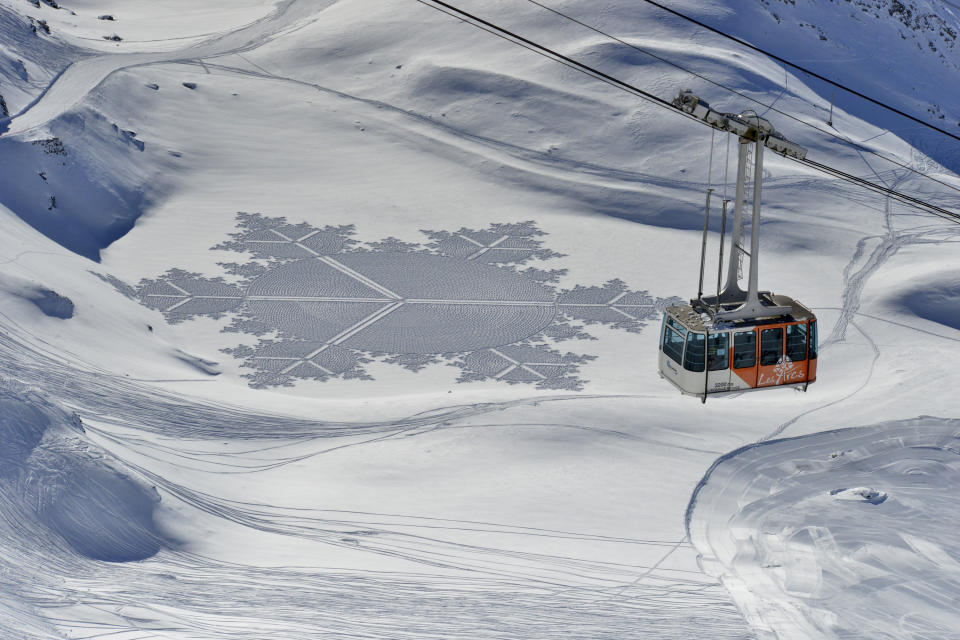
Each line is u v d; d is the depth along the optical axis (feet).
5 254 173.88
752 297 111.65
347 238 215.31
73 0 388.57
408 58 291.38
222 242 211.82
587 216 228.02
